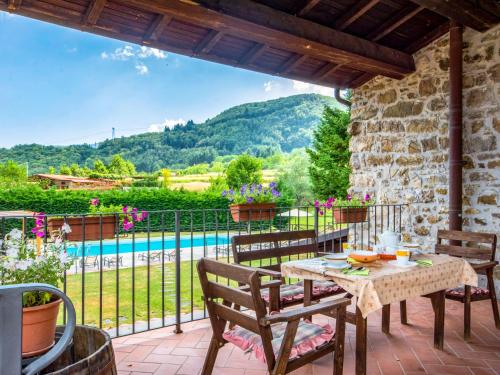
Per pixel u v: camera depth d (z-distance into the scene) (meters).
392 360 2.81
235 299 1.99
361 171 6.17
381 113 5.89
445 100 5.15
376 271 2.50
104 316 4.57
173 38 4.32
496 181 4.61
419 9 4.59
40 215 2.81
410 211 5.48
